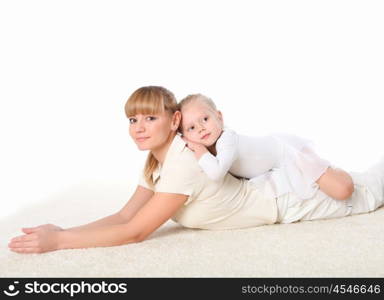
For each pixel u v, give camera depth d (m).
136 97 1.93
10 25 4.79
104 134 5.28
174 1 5.15
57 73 5.02
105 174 4.30
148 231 1.95
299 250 1.82
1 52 4.76
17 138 4.79
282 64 5.15
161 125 1.92
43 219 2.61
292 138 2.37
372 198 2.40
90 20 5.10
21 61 4.84
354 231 2.05
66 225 2.46
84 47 5.12
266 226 2.18
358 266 1.65
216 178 1.91
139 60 5.20
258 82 5.20
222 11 5.17
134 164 4.75
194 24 5.18
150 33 5.17
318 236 1.99
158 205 1.93
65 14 5.02
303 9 5.06
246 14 5.15
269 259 1.73
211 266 1.67
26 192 3.69
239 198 2.10
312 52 5.08
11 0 4.76
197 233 2.10
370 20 4.93
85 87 5.17
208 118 1.97
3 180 4.04
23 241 1.83
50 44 4.98
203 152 1.94
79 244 1.87
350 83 5.02
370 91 4.97
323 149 4.69
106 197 3.22
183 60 5.20
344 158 4.40
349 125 5.04
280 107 5.19
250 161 2.13
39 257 1.79
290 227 2.15
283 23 5.12
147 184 2.19
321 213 2.26
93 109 5.21
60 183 3.95
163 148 1.99
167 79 5.22
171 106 1.96
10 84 4.79
